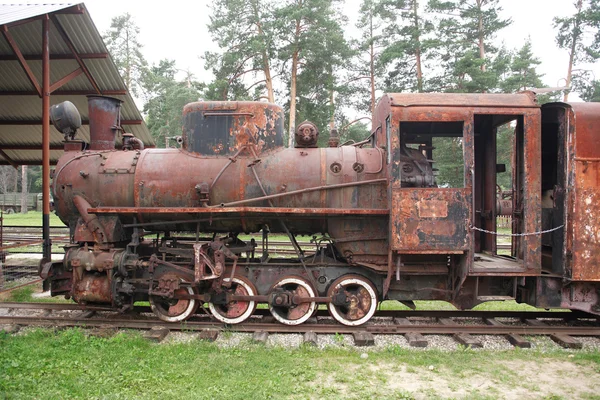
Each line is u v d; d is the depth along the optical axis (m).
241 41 21.72
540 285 6.35
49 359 5.18
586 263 6.06
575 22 26.33
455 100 6.27
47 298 8.68
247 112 6.95
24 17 9.05
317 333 6.52
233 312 6.79
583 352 5.86
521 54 34.50
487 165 8.04
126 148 7.91
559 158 6.49
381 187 6.66
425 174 6.68
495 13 23.66
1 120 14.52
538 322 7.13
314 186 6.67
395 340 6.30
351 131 25.61
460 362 5.48
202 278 6.41
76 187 7.06
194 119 7.04
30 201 46.06
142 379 4.66
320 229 7.18
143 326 6.64
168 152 7.14
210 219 6.64
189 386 4.54
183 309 6.82
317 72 22.11
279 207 6.70
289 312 6.74
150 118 37.22
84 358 5.25
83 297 6.62
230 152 6.91
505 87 25.42
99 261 6.59
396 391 4.61
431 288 6.66
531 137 6.19
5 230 18.53
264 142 6.97
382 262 6.61
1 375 4.66
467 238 6.05
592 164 6.12
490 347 6.11
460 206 6.07
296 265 6.84
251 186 6.71
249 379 4.79
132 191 6.92
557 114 6.58
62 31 11.48
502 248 15.10
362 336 6.22
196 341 5.99
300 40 20.89
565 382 4.96
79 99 14.26
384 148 6.83
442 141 23.41
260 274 6.82
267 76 21.69
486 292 6.66
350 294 6.70
